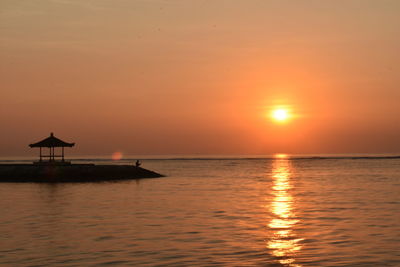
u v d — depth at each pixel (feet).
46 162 276.82
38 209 133.90
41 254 75.46
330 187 220.43
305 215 120.16
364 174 353.10
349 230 97.04
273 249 78.89
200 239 87.61
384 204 145.89
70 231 96.27
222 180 278.05
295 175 341.82
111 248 79.87
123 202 152.25
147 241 85.76
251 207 137.90
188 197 169.27
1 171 265.75
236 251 77.51
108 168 280.72
